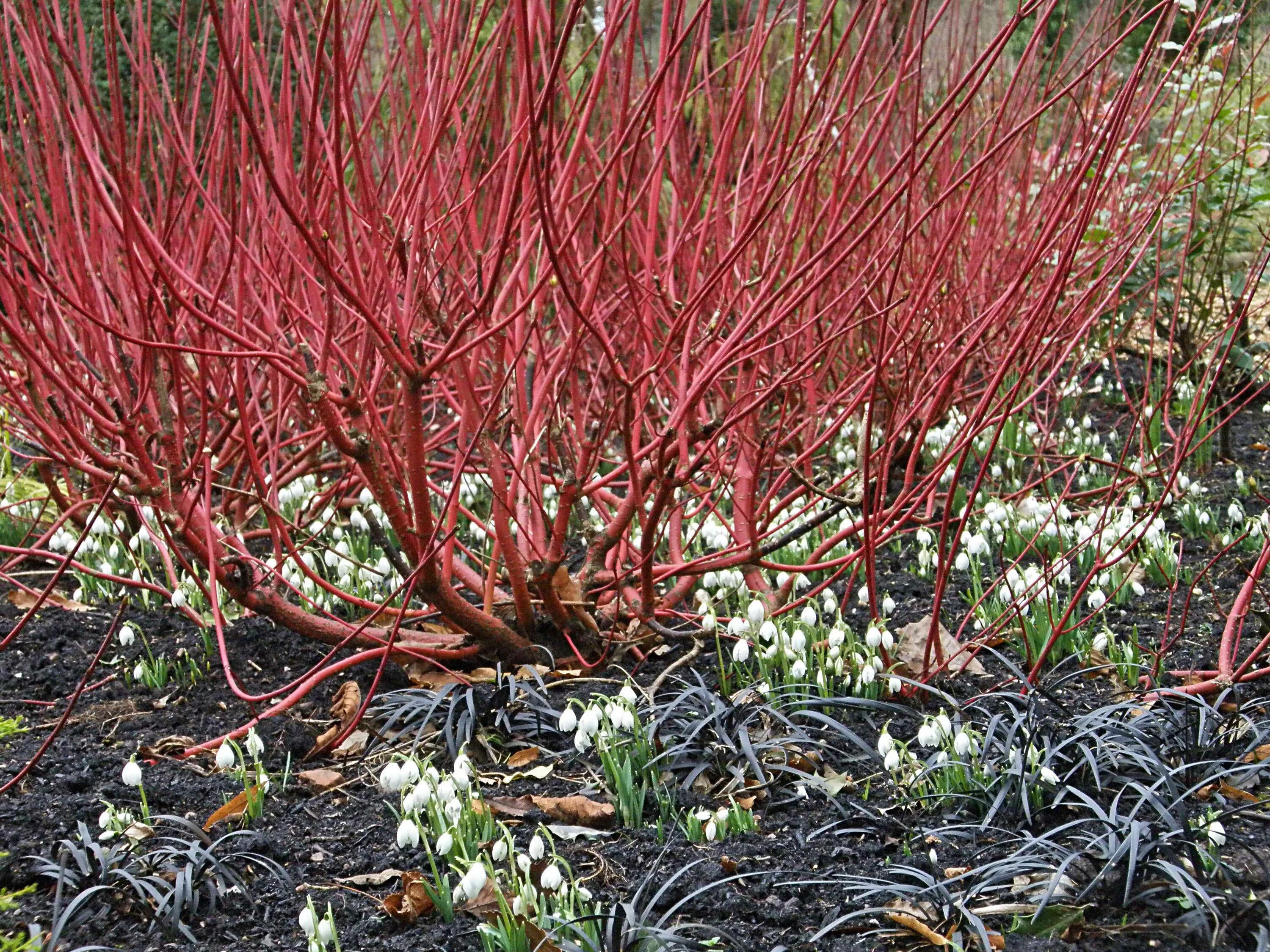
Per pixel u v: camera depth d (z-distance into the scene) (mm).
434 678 1557
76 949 1078
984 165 1400
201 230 1554
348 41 1446
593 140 1693
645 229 1755
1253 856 1162
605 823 1259
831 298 1872
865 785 1305
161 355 1654
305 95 1447
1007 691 1475
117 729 1449
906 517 1601
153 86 1488
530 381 1737
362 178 1346
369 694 1464
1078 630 1572
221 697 1526
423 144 1504
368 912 1146
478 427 1516
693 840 1222
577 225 1340
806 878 1162
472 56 1458
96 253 1570
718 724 1348
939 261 1408
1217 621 1653
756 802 1286
